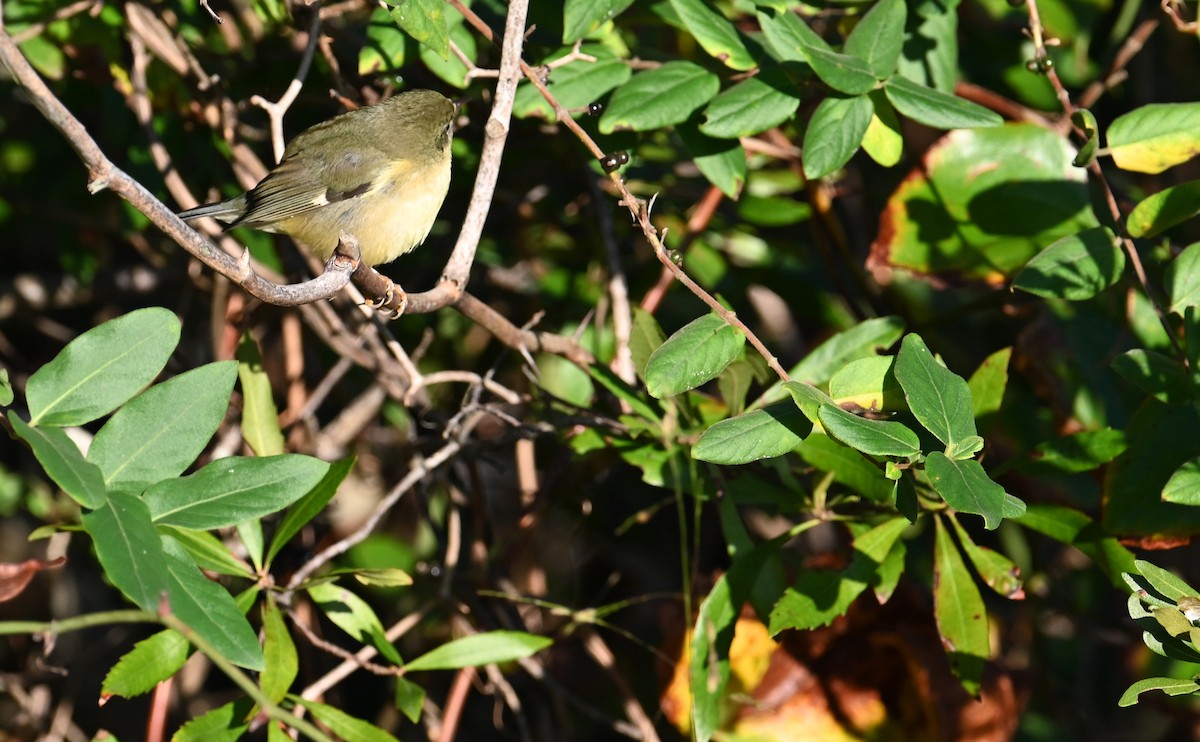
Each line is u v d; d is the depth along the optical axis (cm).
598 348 1059
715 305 671
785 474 823
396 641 1220
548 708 1177
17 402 1263
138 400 635
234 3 1097
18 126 1270
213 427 641
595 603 1077
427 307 731
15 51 471
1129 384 898
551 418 963
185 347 1260
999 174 930
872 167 1150
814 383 822
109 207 1212
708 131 783
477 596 1009
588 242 1155
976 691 761
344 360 1136
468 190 1114
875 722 859
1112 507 773
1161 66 1233
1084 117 764
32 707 1159
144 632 1243
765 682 866
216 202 1019
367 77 1066
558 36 940
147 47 1033
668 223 1091
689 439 846
